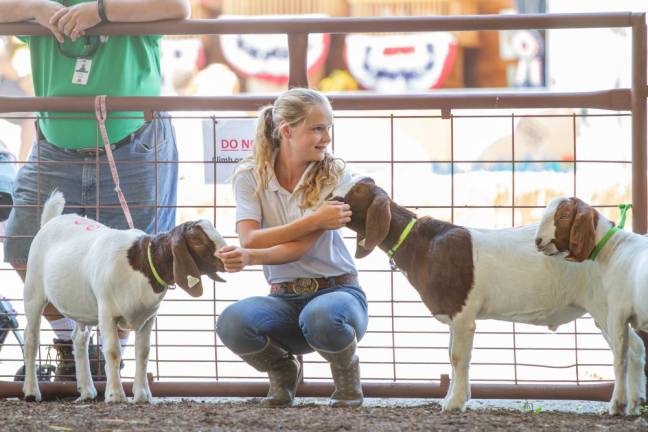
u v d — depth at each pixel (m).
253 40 19.19
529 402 7.76
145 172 8.52
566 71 18.23
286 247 6.70
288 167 7.06
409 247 6.64
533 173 14.49
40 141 8.55
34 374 7.58
